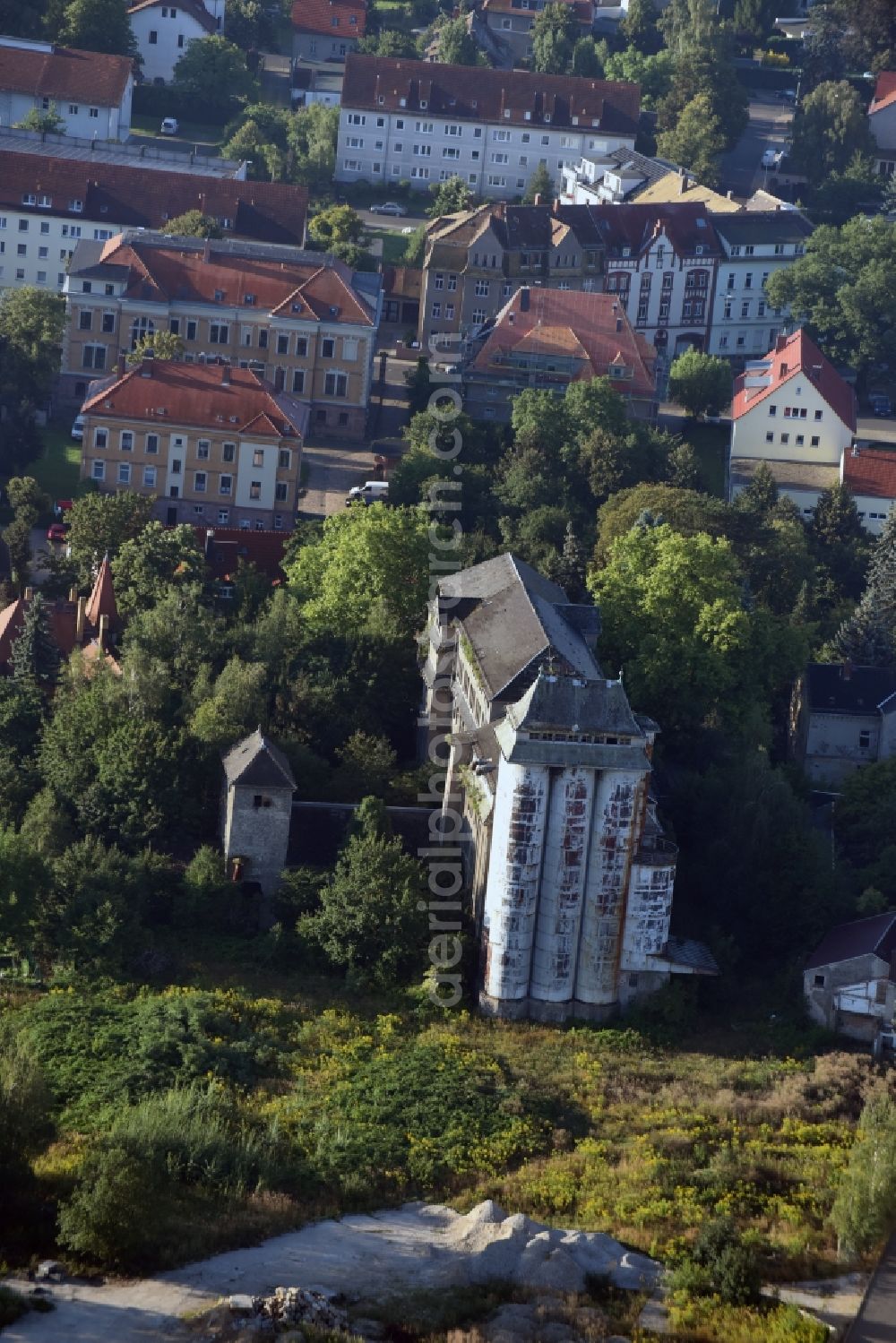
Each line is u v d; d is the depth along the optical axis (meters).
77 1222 118.25
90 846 160.50
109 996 150.75
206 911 160.12
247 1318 113.38
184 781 167.88
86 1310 113.81
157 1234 121.00
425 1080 143.50
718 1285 122.12
